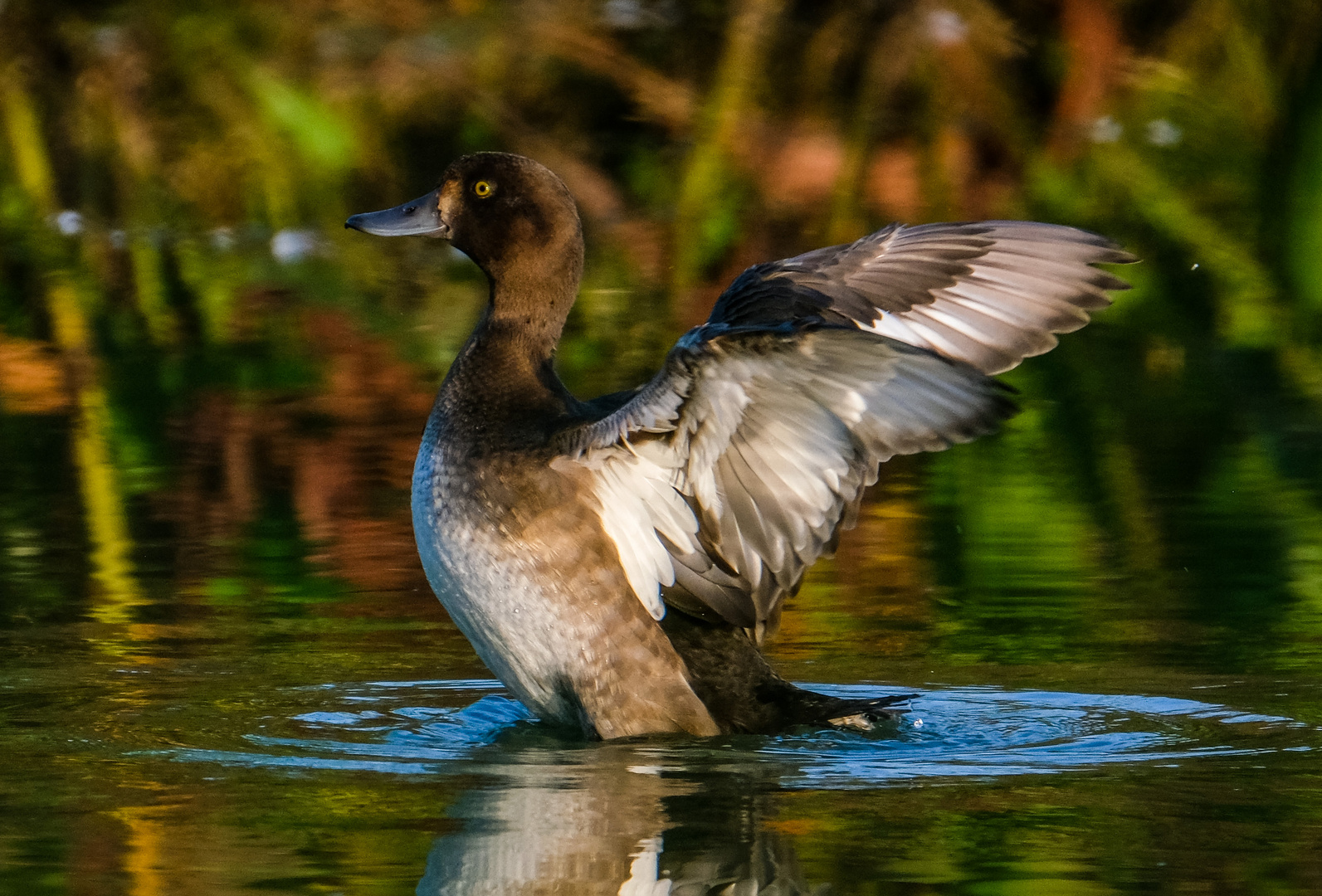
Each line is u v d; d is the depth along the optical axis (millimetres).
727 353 6918
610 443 7555
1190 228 22578
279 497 12492
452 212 8883
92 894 5457
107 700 8000
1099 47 24719
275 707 7953
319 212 25766
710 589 7801
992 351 8016
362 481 12914
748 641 7961
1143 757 7074
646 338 18156
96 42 26297
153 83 26266
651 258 23453
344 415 15172
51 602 9867
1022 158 24453
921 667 8641
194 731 7512
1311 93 19922
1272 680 8258
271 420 14969
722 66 24312
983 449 14320
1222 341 19344
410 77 25547
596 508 7766
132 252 24625
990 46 24422
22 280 22422
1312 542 11094
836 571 10656
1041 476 13242
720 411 7207
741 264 23219
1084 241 8117
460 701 8164
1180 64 25094
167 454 13836
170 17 26094
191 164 26219
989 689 8219
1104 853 5848
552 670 7840
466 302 21109
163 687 8258
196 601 9914
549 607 7777
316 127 25469
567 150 25750
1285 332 19531
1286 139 20250
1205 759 7039
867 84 24047
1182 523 11719
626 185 25609
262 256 24625
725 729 7832
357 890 5504
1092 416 15461
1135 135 24375
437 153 26172
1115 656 8742
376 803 6469
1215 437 14477
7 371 17219
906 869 5715
